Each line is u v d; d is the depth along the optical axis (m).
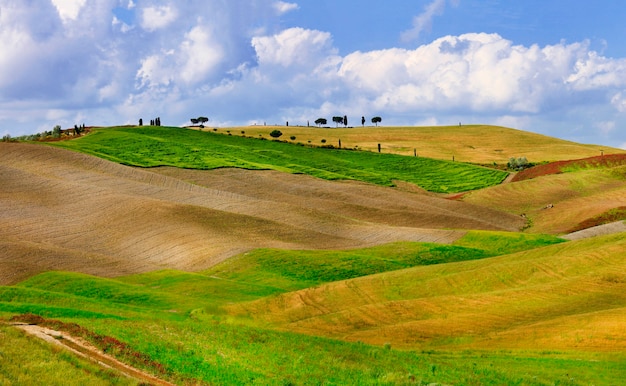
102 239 78.38
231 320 46.22
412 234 89.50
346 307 50.44
